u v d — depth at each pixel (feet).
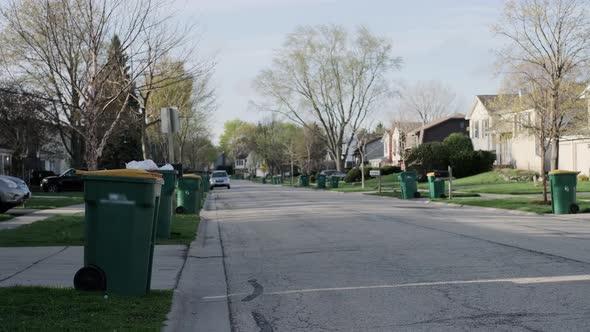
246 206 99.60
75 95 57.16
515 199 90.48
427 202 99.09
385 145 309.42
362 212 77.15
